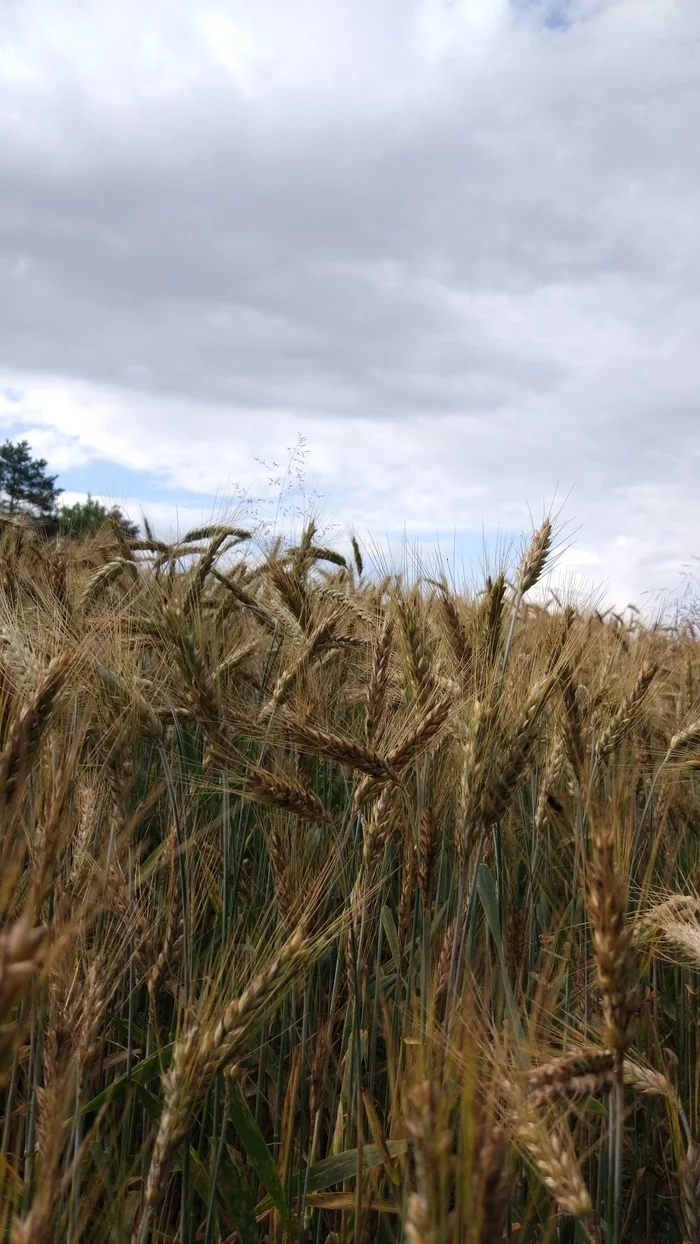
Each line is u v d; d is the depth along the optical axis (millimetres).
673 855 891
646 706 808
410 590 850
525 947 740
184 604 790
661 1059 706
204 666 705
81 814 656
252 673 976
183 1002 610
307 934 597
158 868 708
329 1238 642
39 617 775
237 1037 517
